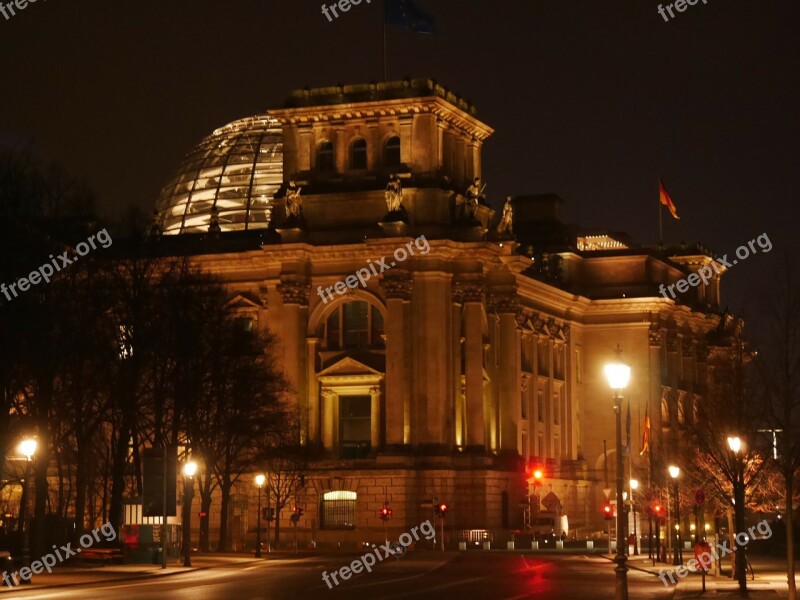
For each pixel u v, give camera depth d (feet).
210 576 298.15
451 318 488.85
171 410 413.39
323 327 497.05
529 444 562.66
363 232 488.85
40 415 323.57
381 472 470.80
